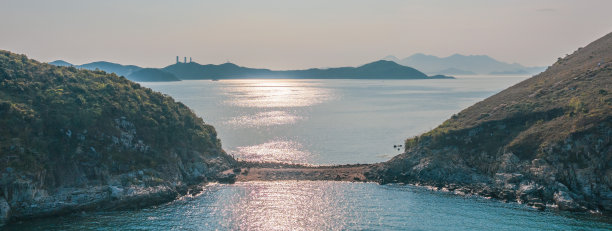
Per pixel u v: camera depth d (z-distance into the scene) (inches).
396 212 3218.5
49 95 3865.7
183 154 4315.9
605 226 2874.0
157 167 3890.3
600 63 5002.5
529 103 4443.9
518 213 3152.1
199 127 4869.6
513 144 3870.6
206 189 3885.3
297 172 4372.5
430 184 3929.6
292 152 5438.0
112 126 3887.8
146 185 3582.7
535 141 3789.4
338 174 4308.6
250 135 6638.8
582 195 3262.8
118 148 3772.1
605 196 3201.3
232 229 2913.4
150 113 4414.4
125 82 4982.8
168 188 3641.7
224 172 4347.9
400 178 4119.1
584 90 4279.0
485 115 4542.3
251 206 3390.7
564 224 2920.8
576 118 3747.5
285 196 3644.2
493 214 3144.7
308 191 3789.4
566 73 5206.7
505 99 5027.1
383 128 7263.8
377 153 5344.5
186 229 2906.0
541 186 3422.7
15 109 3442.4
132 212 3248.0
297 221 3056.1
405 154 4402.1
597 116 3590.1
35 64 4424.2
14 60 4242.1
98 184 3442.4
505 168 3727.9
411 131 6924.2
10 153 3149.6
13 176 3041.3
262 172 4382.4
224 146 5821.9
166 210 3302.2
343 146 5782.5
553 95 4478.3
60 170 3368.6
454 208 3289.9
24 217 3006.9
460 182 3873.0
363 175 4286.4
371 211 3250.5
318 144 5930.1
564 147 3531.0
